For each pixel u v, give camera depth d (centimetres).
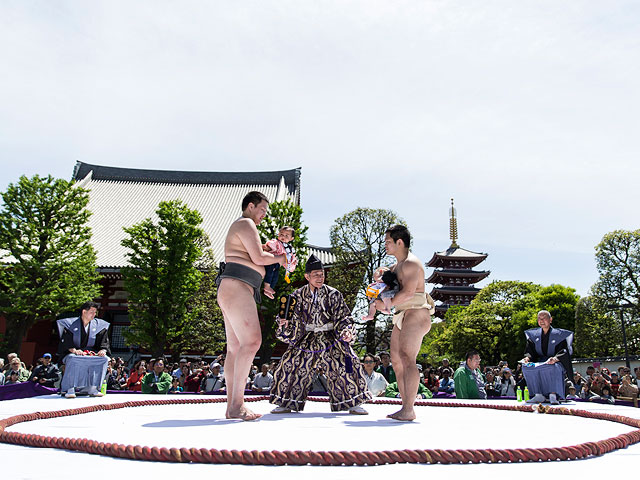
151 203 3203
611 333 2473
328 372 386
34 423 286
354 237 1920
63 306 1880
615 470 166
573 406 505
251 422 296
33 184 1784
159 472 155
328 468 163
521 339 2808
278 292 1892
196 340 1973
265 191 3284
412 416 321
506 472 160
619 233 2488
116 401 465
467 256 4859
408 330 333
